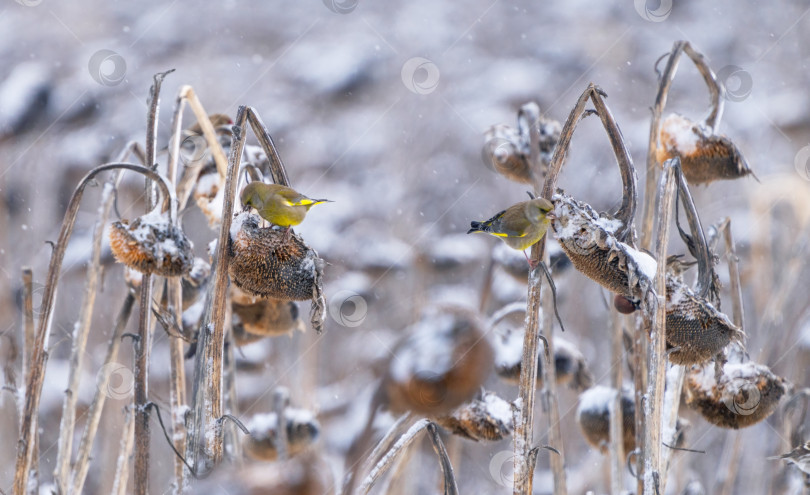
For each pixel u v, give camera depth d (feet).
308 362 52.26
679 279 47.65
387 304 61.05
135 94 106.22
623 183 47.37
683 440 49.32
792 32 125.90
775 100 106.93
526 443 47.29
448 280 66.59
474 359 41.24
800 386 51.72
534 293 47.37
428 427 47.26
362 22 131.75
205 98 113.39
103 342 58.95
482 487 58.13
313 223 76.43
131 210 55.01
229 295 49.11
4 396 51.42
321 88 115.96
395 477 48.49
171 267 47.78
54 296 47.85
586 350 64.34
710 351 47.44
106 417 51.96
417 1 136.98
